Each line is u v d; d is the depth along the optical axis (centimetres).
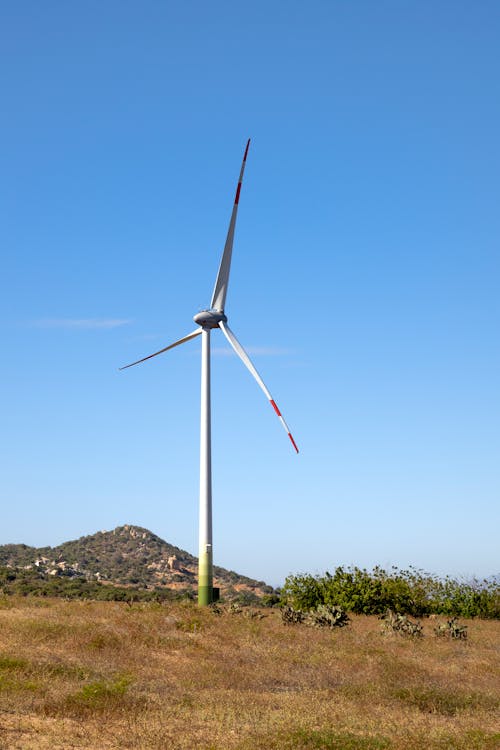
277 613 4578
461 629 3578
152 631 2903
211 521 4588
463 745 1452
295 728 1473
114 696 1655
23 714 1512
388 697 1970
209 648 2639
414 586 5159
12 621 2855
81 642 2455
